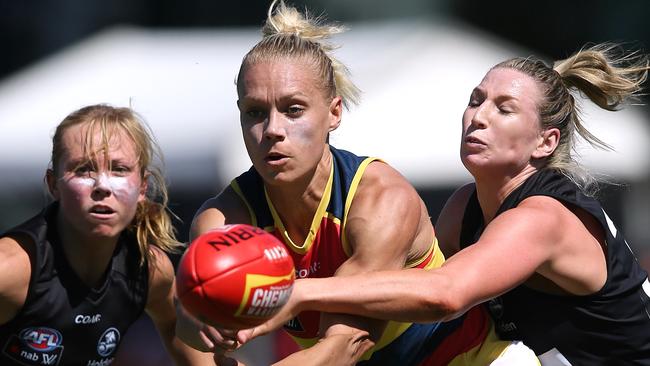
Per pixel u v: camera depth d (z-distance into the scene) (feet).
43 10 198.59
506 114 49.57
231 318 39.06
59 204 47.09
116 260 48.42
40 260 46.16
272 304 39.45
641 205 114.83
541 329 50.16
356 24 190.39
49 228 46.78
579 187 51.06
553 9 182.39
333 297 42.93
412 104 115.44
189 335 44.32
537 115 49.88
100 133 45.47
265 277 38.99
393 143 112.27
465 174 111.04
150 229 48.83
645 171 113.50
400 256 46.39
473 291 43.75
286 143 44.86
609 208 115.55
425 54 122.72
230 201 49.01
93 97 130.00
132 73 136.05
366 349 45.06
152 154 48.26
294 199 47.29
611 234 49.55
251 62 45.55
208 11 219.61
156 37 156.15
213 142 112.98
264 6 219.00
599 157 113.39
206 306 38.70
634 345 49.85
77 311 47.24
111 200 45.60
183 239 112.06
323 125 46.16
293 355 42.80
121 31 157.48
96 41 150.61
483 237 46.16
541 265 47.03
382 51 128.16
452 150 111.86
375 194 47.03
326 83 46.34
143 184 48.34
